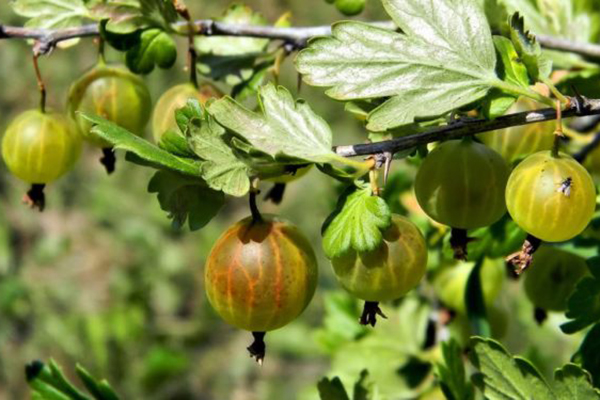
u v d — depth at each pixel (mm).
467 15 329
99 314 905
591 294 347
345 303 459
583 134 408
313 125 323
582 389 330
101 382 380
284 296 322
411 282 322
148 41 382
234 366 893
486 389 342
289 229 326
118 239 1010
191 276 975
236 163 321
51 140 383
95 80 385
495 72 327
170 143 325
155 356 833
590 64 406
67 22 395
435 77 327
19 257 1015
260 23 419
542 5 420
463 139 331
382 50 330
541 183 315
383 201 315
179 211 330
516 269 326
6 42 1121
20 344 924
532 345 450
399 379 438
